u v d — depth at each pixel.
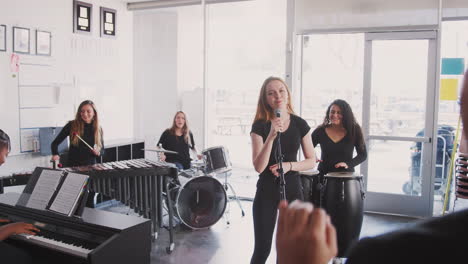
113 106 6.01
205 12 5.78
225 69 5.96
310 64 5.45
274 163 2.39
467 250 0.37
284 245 0.47
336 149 3.71
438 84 4.80
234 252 3.85
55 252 2.61
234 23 5.83
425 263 0.38
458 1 4.70
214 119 6.15
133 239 2.38
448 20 4.84
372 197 5.15
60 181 2.53
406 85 4.96
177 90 6.25
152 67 6.30
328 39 5.33
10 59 4.49
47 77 4.93
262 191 2.40
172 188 4.44
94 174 3.41
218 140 6.24
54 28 5.01
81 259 2.39
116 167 3.58
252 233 4.40
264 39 5.69
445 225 0.40
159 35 6.23
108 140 5.85
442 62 5.00
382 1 4.94
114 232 2.34
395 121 5.04
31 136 4.74
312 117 5.51
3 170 4.49
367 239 0.43
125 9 6.14
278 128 2.27
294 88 5.45
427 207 4.94
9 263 2.47
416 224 0.42
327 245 0.46
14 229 2.37
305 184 3.37
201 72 6.02
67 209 2.40
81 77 5.43
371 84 5.10
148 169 3.57
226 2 5.65
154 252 3.83
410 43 4.91
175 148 5.33
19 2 4.57
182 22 6.06
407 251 0.39
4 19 4.43
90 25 5.51
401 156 5.04
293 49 5.37
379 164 5.13
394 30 4.92
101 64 5.75
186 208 4.32
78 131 4.55
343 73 5.32
